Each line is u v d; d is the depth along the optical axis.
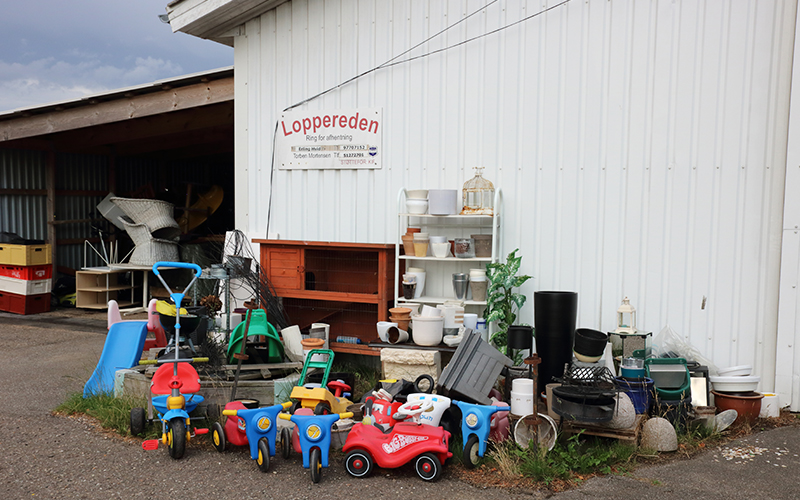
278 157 6.41
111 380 5.00
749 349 4.74
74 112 8.46
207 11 6.23
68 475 3.49
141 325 5.24
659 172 4.95
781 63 4.57
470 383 4.14
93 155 11.26
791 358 4.61
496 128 5.48
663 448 3.81
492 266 5.14
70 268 10.65
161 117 9.09
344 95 6.09
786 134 4.60
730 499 3.20
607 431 3.78
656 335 4.97
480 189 5.38
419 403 3.58
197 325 4.90
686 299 4.90
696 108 4.83
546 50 5.27
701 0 4.77
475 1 5.51
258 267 6.06
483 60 5.50
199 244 10.59
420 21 5.73
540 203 5.34
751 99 4.67
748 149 4.70
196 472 3.55
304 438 3.46
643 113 4.98
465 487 3.36
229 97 7.37
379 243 5.72
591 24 5.11
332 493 3.28
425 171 5.77
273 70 6.40
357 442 3.50
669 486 3.36
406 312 5.21
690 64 4.83
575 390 3.69
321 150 6.18
